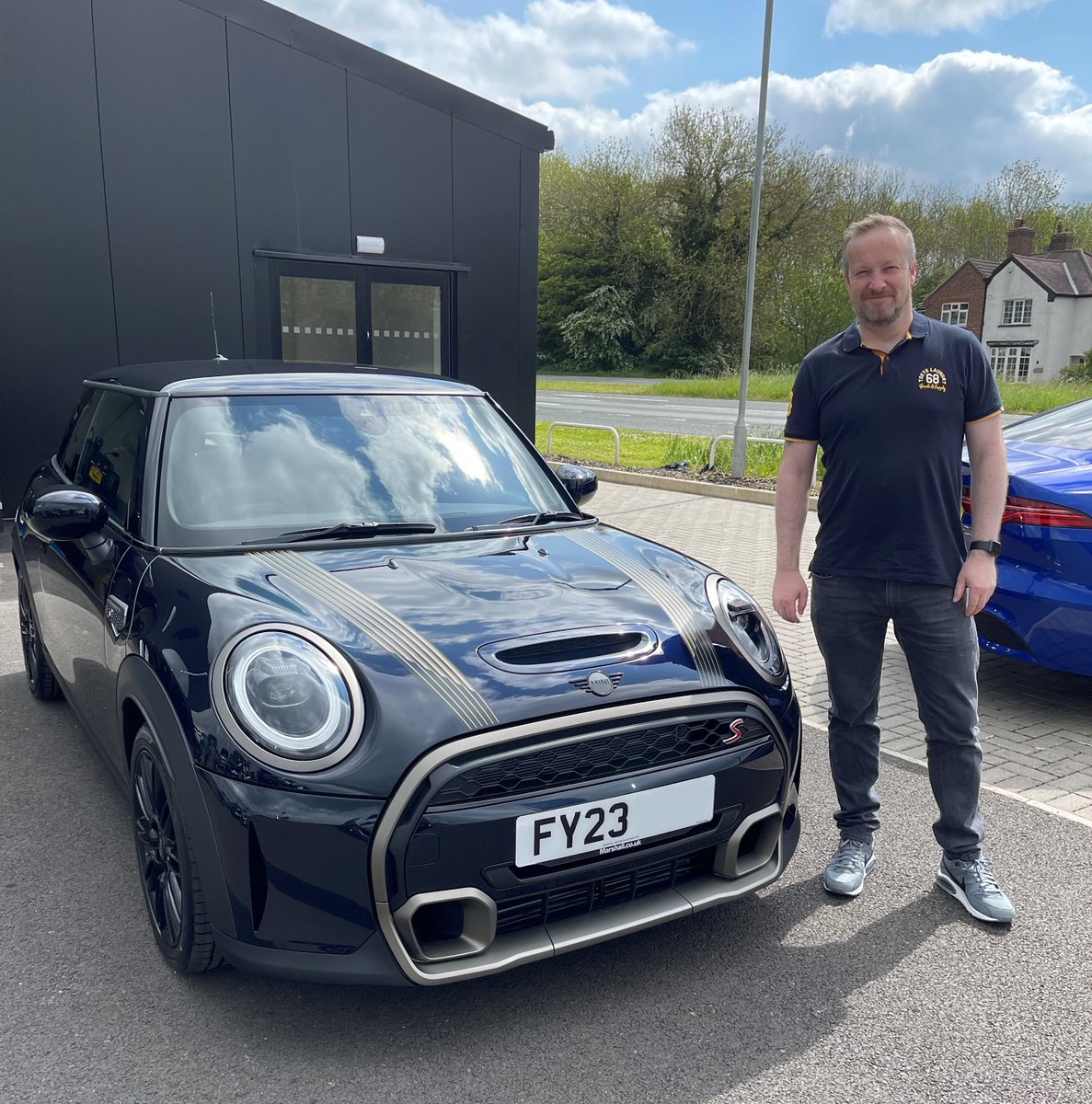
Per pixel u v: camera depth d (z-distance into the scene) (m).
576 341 51.97
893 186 56.84
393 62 8.91
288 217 8.57
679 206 50.19
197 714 2.08
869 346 2.60
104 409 3.67
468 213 9.62
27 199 7.36
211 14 7.95
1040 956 2.52
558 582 2.62
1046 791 3.52
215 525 2.76
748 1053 2.14
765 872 2.45
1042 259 54.91
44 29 7.28
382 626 2.27
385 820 1.95
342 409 3.26
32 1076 2.04
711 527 8.91
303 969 2.00
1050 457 4.30
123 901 2.72
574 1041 2.17
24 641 4.36
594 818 2.12
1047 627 3.93
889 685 4.77
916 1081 2.06
